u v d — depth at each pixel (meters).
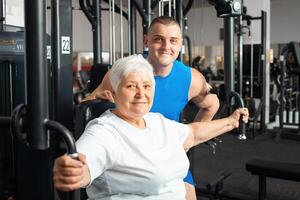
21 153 1.75
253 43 6.10
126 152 1.22
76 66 7.54
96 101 1.54
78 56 7.57
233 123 1.67
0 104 1.91
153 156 1.26
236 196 3.04
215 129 1.62
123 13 3.33
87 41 7.69
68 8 1.51
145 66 1.31
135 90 1.27
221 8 1.61
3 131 1.88
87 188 1.29
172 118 1.91
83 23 7.59
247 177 3.70
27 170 1.73
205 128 1.60
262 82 5.66
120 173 1.23
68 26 1.52
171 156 1.31
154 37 1.66
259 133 5.82
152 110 1.80
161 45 1.66
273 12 8.82
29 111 0.80
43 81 0.80
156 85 1.78
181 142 1.48
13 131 0.81
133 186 1.25
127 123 1.29
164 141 1.34
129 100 1.27
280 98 5.49
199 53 9.33
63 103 1.54
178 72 1.83
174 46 1.67
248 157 4.48
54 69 1.51
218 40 9.05
